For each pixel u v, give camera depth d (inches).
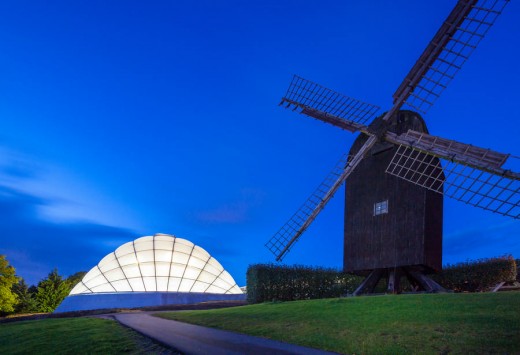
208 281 2283.5
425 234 987.9
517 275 1184.2
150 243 2306.8
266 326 699.4
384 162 1099.3
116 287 2094.0
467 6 946.7
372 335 534.0
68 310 1942.7
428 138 960.9
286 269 1392.7
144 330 784.9
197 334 697.0
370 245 1087.0
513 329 476.4
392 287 1029.8
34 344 749.9
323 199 1135.6
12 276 2117.4
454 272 1243.8
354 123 1143.6
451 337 477.7
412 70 1034.7
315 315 722.2
